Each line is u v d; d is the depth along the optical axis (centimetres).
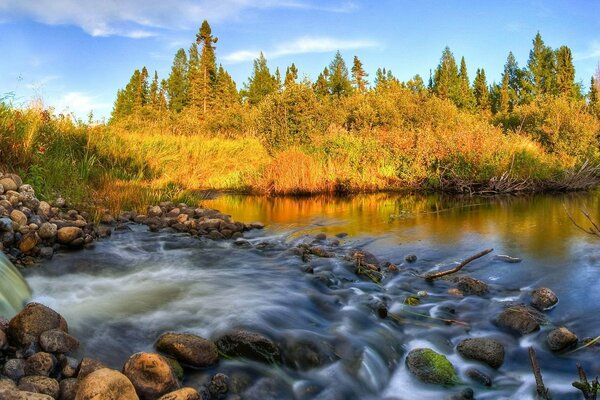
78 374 298
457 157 1470
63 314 411
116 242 689
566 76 4338
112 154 1370
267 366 350
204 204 1205
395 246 723
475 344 382
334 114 2523
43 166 870
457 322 442
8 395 251
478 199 1248
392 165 1521
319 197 1351
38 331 328
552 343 388
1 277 434
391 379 360
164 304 447
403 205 1159
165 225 817
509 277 562
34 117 1030
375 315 448
